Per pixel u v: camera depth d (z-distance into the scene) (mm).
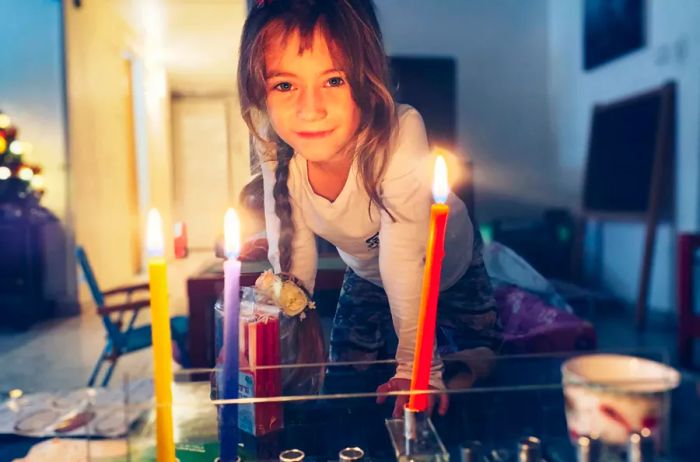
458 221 640
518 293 762
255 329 516
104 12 1200
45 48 1615
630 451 406
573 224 956
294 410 517
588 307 934
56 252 1593
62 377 1149
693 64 1465
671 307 1263
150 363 1228
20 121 1669
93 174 1486
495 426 480
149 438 457
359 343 632
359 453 463
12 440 516
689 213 1492
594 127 1465
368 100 595
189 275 658
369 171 604
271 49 579
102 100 1399
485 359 554
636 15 1388
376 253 625
